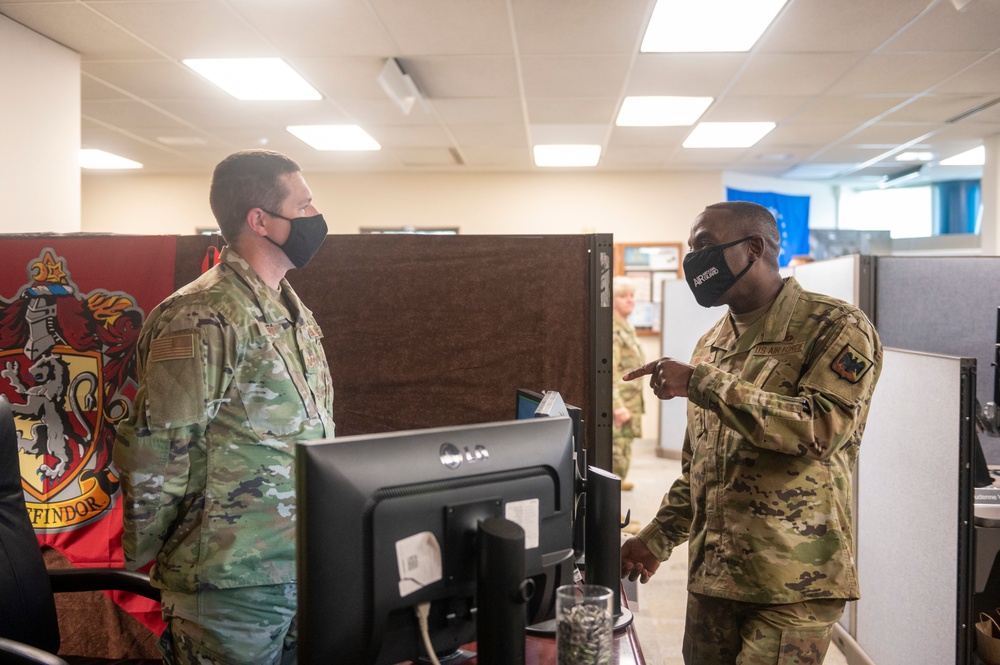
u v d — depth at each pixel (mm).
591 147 6164
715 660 1456
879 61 4016
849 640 2660
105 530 1981
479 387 2084
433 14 3350
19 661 1097
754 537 1359
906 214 8148
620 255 7254
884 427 2393
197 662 1248
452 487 913
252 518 1266
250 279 1351
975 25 3490
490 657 883
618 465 4758
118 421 1981
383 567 861
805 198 7918
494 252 2066
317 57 3938
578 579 1300
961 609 1869
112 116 5133
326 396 1469
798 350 1381
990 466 2441
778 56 3926
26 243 2004
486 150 6285
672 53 3883
